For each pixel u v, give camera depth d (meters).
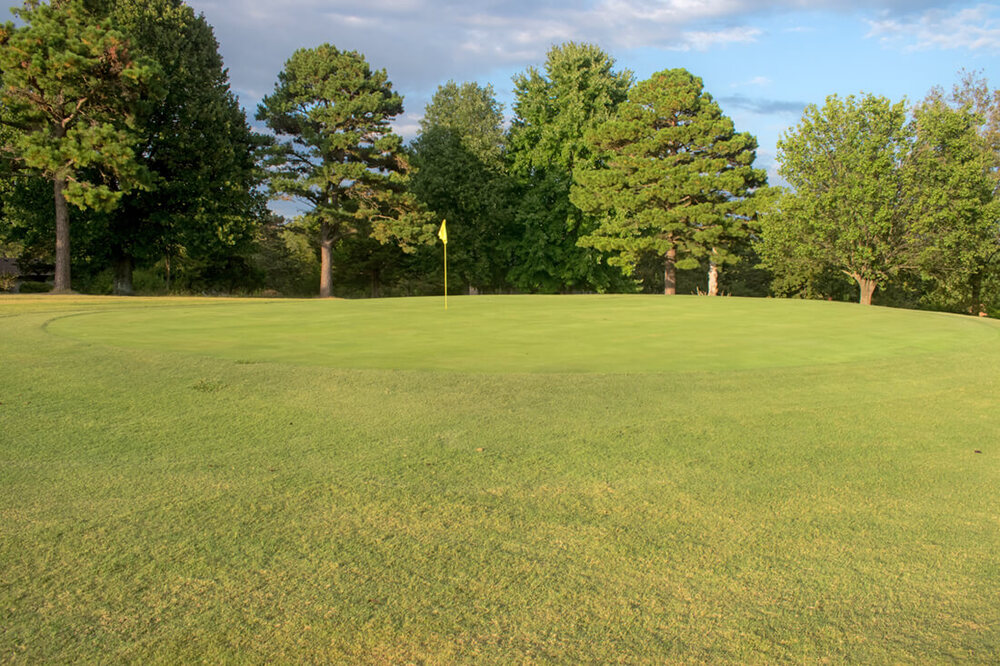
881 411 5.69
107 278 35.69
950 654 2.29
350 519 3.32
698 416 5.40
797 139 33.22
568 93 44.41
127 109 27.88
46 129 26.72
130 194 30.80
